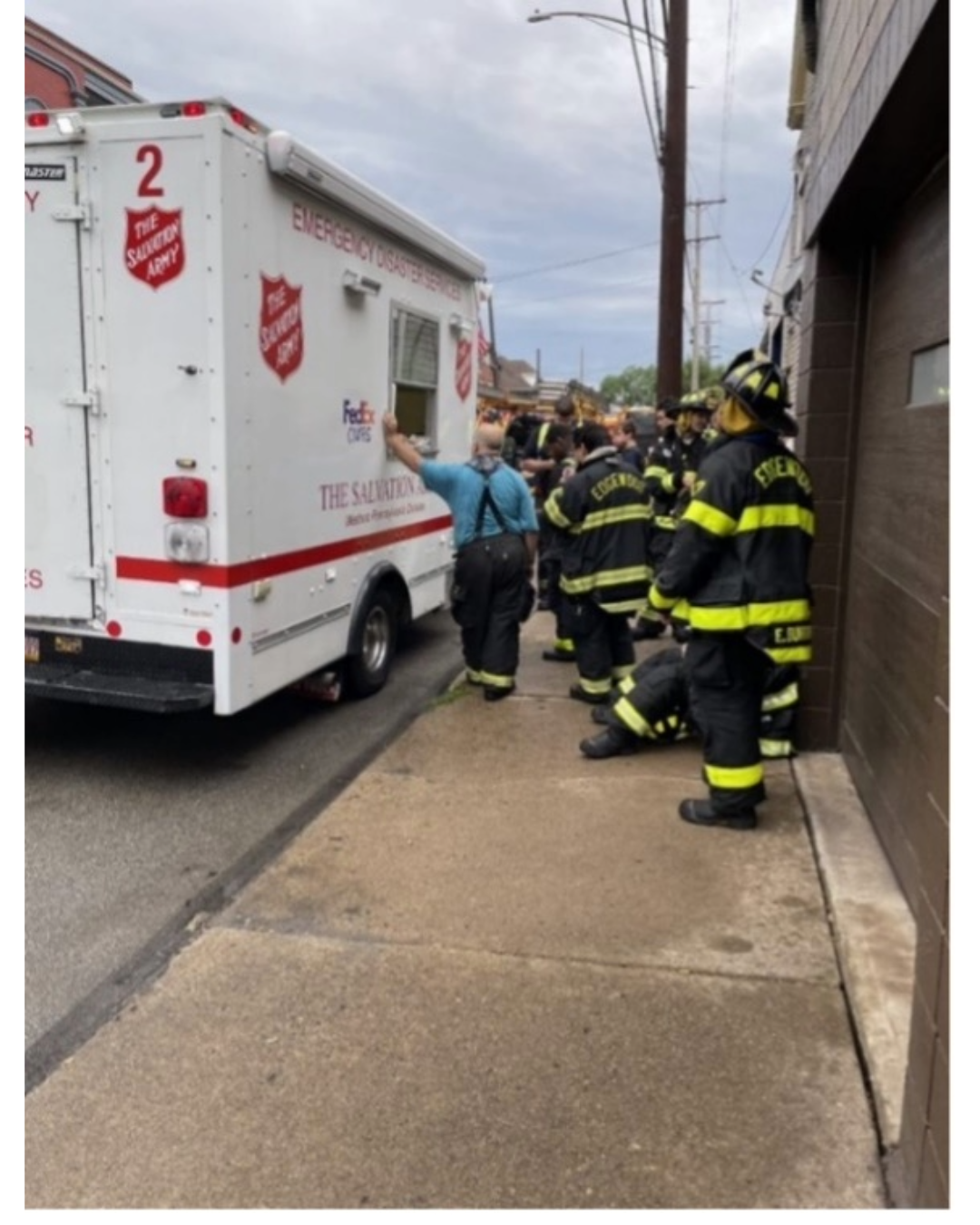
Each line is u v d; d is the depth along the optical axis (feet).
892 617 13.60
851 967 10.56
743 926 11.73
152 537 15.66
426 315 23.17
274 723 20.36
